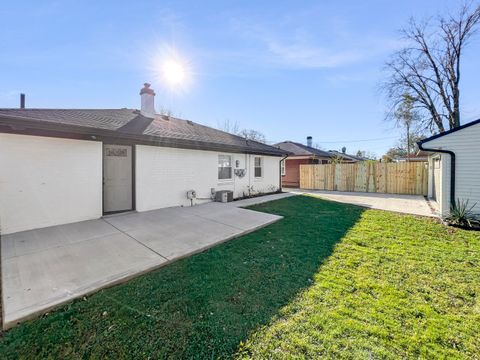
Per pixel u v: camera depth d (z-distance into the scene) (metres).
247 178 11.31
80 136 5.71
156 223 5.74
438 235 5.20
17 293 2.69
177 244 4.35
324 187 15.17
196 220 6.10
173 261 3.71
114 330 2.19
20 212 5.02
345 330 2.21
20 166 5.01
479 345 2.05
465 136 6.37
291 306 2.58
